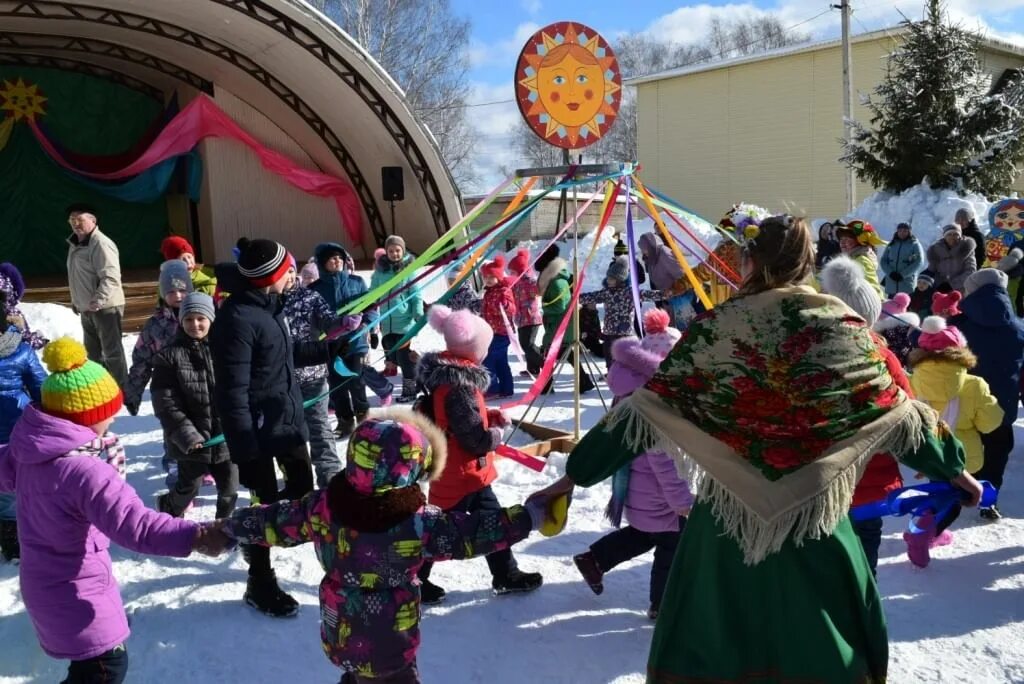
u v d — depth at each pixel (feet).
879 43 72.90
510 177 19.54
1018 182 76.07
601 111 18.31
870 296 10.56
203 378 14.17
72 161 58.13
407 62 106.73
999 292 15.28
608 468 7.51
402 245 25.73
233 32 50.16
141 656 10.97
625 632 11.43
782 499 6.79
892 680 10.03
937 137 53.52
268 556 12.12
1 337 13.80
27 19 47.78
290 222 60.64
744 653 7.02
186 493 14.55
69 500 8.41
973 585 12.50
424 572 12.17
